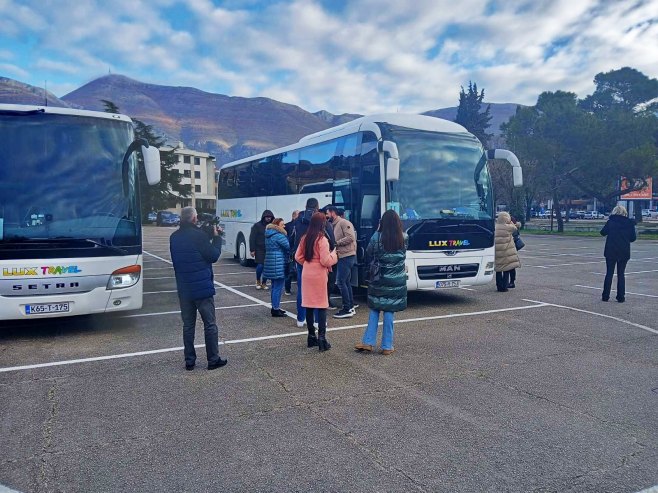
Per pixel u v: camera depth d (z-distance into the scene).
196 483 3.61
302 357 6.62
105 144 7.89
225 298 11.24
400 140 9.79
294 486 3.57
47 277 7.16
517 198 44.22
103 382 5.68
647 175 37.81
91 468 3.81
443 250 9.85
